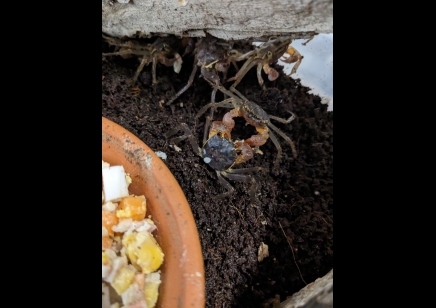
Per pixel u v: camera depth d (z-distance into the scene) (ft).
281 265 0.67
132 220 0.51
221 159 0.69
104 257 0.47
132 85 0.77
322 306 0.52
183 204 0.51
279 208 0.72
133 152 0.54
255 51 0.73
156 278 0.48
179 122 0.75
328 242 0.69
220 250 0.64
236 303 0.62
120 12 0.66
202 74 0.75
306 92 0.86
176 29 0.66
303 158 0.79
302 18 0.52
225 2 0.54
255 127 0.77
